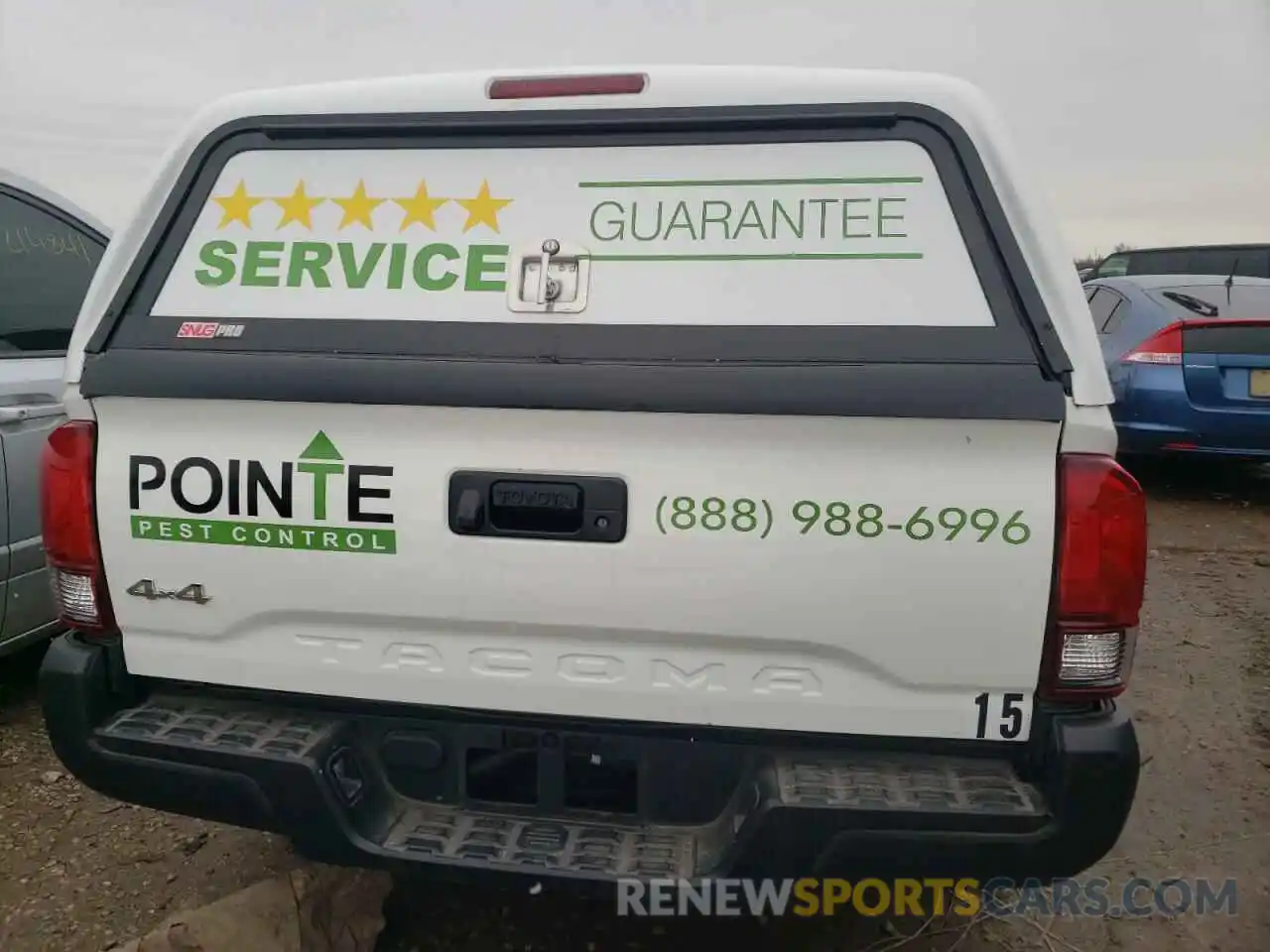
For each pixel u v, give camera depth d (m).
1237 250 12.51
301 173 2.31
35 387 3.78
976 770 2.12
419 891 2.95
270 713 2.37
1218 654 4.69
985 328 2.02
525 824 2.29
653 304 2.12
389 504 2.15
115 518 2.29
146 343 2.27
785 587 2.04
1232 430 6.73
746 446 2.01
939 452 1.96
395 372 2.10
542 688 2.20
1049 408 1.91
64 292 4.17
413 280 2.22
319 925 2.53
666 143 2.18
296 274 2.28
